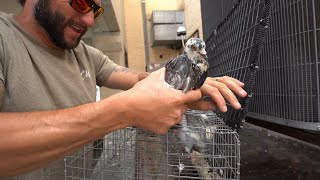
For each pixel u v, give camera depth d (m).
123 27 4.39
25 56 0.71
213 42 1.35
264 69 1.07
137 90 0.42
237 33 0.88
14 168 0.39
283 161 0.92
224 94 0.59
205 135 0.63
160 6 5.04
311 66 0.81
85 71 0.93
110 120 0.41
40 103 0.70
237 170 0.59
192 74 0.44
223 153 0.61
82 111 0.40
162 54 4.93
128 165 0.63
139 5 4.98
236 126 0.64
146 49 4.94
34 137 0.38
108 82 1.07
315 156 0.95
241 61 0.76
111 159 0.65
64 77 0.80
